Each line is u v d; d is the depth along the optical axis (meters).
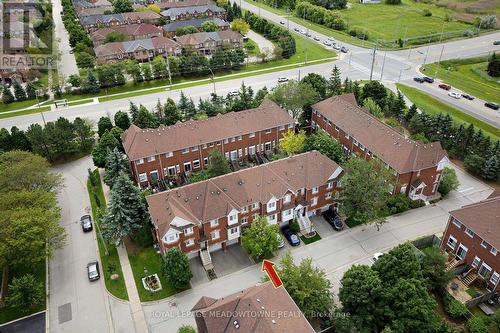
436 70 137.38
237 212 62.94
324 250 65.19
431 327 47.22
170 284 59.28
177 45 148.88
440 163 73.25
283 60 146.62
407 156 72.19
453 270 58.88
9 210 59.28
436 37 167.62
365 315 48.78
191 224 59.97
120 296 57.88
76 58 142.75
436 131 92.69
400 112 103.44
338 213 72.88
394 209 71.75
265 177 67.00
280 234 68.81
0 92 119.94
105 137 84.38
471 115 106.56
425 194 76.06
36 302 54.84
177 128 81.94
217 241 64.19
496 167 79.25
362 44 162.50
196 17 184.00
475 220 57.72
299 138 81.06
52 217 61.06
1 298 57.19
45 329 53.44
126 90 124.62
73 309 56.16
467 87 124.75
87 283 60.12
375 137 79.44
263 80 129.38
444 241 63.66
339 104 91.81
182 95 102.38
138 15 174.75
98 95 121.38
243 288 58.66
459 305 53.34
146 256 64.56
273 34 164.25
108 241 67.38
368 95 107.75
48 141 87.06
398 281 49.25
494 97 118.12
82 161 90.75
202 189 63.56
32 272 61.97
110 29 155.62
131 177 81.88
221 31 156.25
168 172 82.19
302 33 175.88
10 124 104.62
